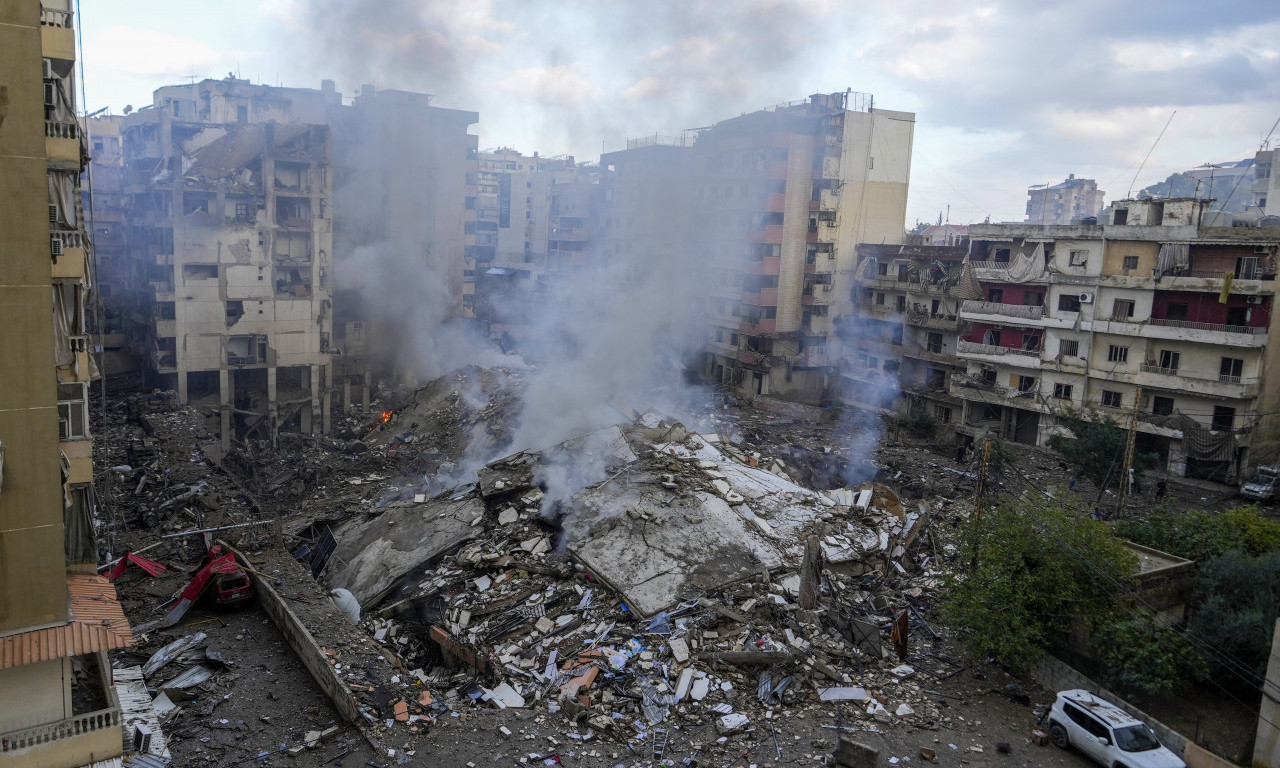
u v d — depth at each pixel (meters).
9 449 13.89
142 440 41.56
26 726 14.74
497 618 25.36
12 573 14.18
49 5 14.74
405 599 27.45
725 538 27.78
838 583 27.20
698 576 25.97
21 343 13.79
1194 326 43.00
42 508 14.29
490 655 23.33
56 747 14.81
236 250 50.84
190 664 22.55
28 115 13.40
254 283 51.53
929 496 40.06
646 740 19.62
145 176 55.28
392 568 29.39
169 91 69.25
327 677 20.94
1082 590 23.00
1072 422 45.88
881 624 25.30
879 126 64.25
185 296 49.81
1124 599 23.17
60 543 14.52
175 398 49.47
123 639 14.80
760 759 18.91
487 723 20.05
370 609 27.72
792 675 22.25
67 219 15.26
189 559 28.66
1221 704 22.55
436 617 26.45
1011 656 22.50
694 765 18.69
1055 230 48.91
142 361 56.97
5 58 13.12
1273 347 41.72
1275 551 24.88
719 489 30.67
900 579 28.86
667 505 29.42
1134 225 45.56
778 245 61.97
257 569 27.19
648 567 26.42
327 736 19.28
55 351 14.84
